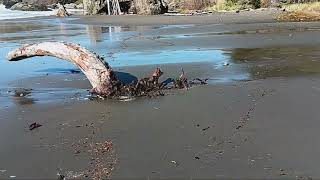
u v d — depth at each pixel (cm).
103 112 953
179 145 744
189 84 1168
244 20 3278
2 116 950
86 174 648
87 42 2211
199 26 2905
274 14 3734
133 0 4794
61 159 703
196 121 866
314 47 1727
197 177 628
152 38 2250
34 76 1349
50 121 904
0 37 2692
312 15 3130
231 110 926
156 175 638
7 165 688
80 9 6756
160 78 1266
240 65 1412
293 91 1055
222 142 750
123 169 659
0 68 1493
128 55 1692
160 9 4606
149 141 768
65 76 1333
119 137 794
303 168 646
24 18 4831
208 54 1642
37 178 641
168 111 938
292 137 762
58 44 1141
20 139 801
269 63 1433
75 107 1000
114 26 3241
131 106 988
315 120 845
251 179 619
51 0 7638
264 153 700
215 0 5175
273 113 895
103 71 1076
